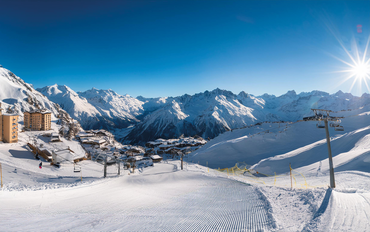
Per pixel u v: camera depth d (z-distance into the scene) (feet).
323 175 108.68
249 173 171.42
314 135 285.23
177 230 34.76
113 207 55.57
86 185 91.25
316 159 165.68
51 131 454.81
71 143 386.93
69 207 55.62
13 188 71.77
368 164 104.01
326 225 30.50
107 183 104.73
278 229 31.12
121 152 466.70
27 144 277.85
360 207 36.83
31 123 456.45
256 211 43.34
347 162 117.08
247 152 281.74
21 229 35.88
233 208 48.24
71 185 88.69
